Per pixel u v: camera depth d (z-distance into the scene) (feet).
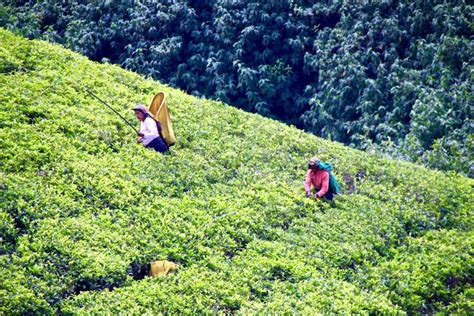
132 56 240.73
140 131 133.39
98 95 145.59
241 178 131.34
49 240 97.81
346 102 230.07
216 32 242.78
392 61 230.48
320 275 107.65
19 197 103.55
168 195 119.24
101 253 99.14
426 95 205.36
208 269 103.09
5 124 122.42
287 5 250.37
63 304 89.92
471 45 219.61
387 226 126.52
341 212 128.36
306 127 243.60
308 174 132.16
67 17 246.27
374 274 112.06
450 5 230.89
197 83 240.32
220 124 151.53
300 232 119.44
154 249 103.91
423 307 108.58
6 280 88.48
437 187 143.43
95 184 113.60
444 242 124.77
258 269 105.29
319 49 240.32
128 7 245.45
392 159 164.96
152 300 93.04
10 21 233.76
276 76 243.81
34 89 137.59
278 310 95.66
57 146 120.37
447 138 193.36
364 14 239.91
